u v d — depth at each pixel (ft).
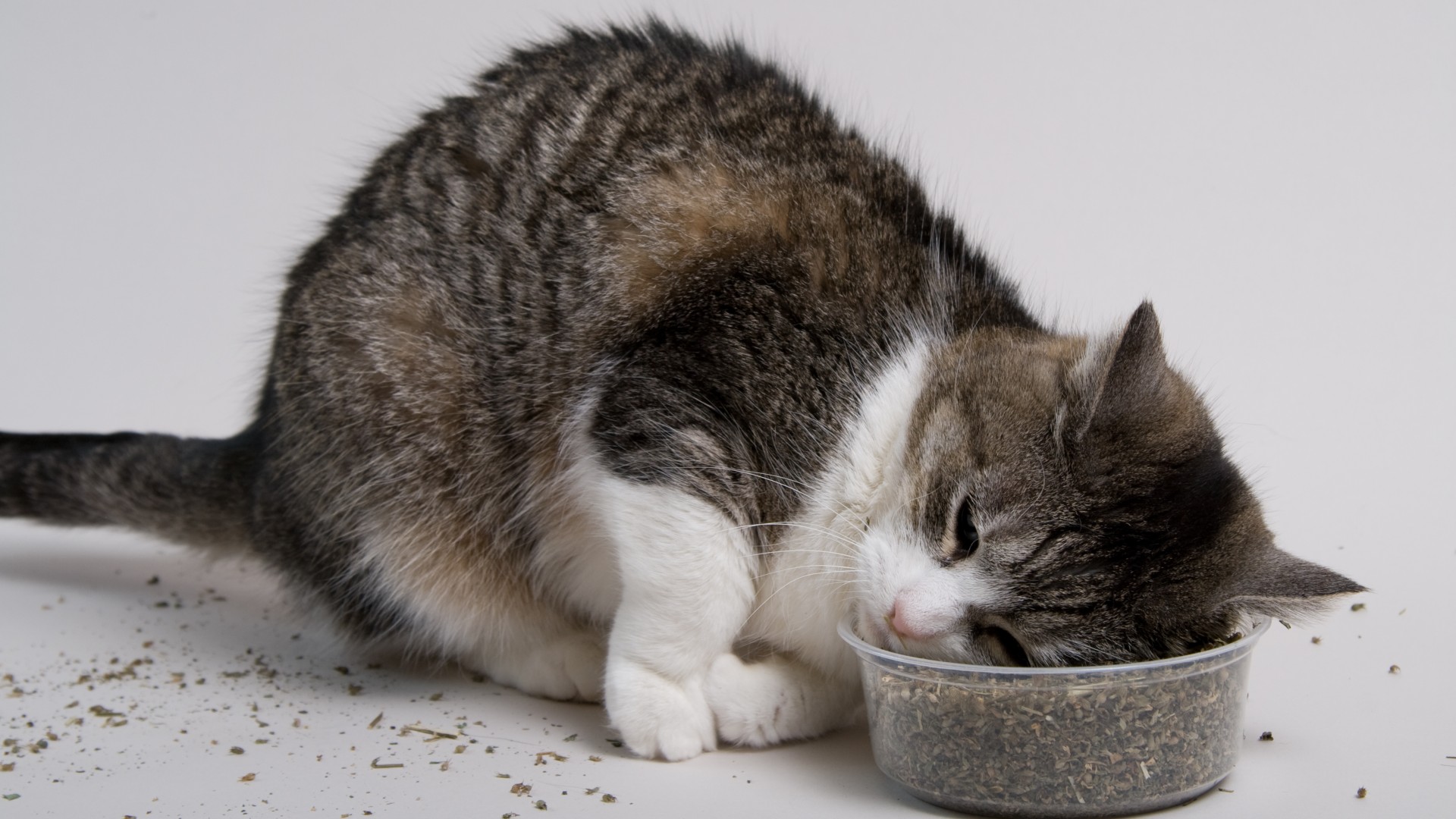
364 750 2.68
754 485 2.68
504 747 2.70
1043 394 2.59
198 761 2.65
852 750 2.69
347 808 2.52
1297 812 2.49
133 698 2.85
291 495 2.95
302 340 2.93
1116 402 2.52
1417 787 2.55
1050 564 2.51
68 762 2.64
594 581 2.88
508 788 2.57
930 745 2.49
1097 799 2.45
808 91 3.05
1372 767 2.60
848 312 2.74
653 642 2.66
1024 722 2.44
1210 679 2.47
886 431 2.68
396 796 2.55
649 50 3.04
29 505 3.25
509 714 2.82
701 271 2.77
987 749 2.46
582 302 2.81
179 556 3.48
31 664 2.96
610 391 2.74
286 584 3.02
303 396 2.92
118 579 3.35
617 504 2.69
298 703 2.85
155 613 3.19
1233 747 2.53
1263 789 2.55
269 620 3.18
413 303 2.87
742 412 2.68
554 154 2.87
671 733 2.65
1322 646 2.99
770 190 2.83
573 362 2.80
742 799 2.55
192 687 2.90
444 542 2.89
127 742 2.70
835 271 2.77
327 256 2.97
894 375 2.70
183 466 3.19
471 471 2.87
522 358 2.83
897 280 2.80
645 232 2.81
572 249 2.82
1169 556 2.50
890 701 2.52
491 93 3.00
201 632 3.11
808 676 2.73
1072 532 2.51
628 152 2.86
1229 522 2.54
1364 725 2.72
